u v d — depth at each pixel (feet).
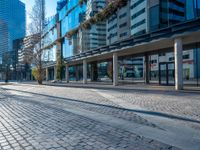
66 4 163.73
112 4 97.19
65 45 160.15
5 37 381.60
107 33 102.73
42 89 83.66
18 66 333.62
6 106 38.99
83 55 109.40
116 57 86.22
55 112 31.78
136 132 20.57
